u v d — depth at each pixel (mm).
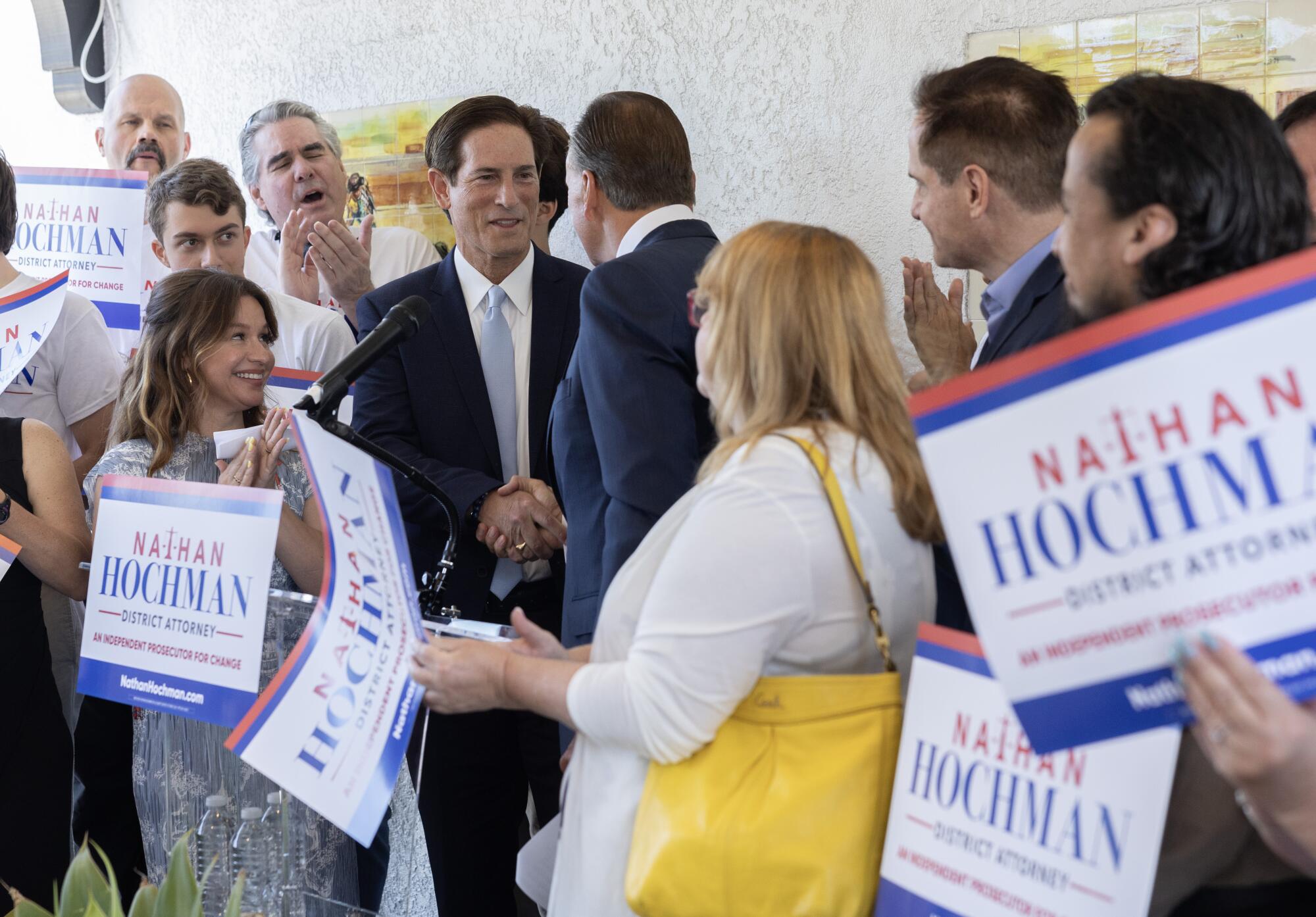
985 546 940
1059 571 917
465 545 2414
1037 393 919
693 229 2227
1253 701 835
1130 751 1023
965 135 1787
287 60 4039
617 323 2002
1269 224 974
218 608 1775
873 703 1242
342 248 2996
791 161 3111
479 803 2404
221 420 2238
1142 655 895
